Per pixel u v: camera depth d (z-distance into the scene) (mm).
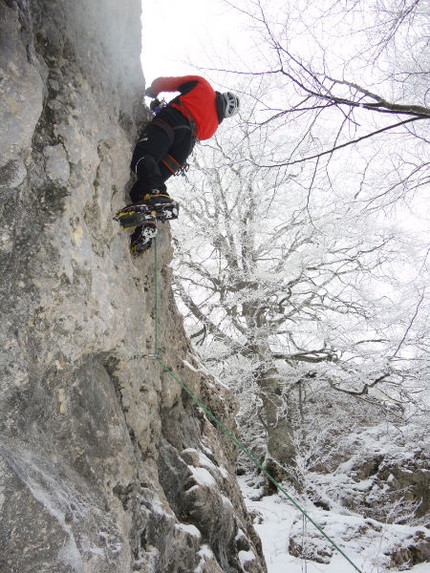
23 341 2293
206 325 13148
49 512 2078
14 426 2188
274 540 8773
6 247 2275
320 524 8797
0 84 2229
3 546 1958
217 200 13180
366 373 12016
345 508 10695
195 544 3623
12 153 2262
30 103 2320
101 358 3111
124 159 3369
